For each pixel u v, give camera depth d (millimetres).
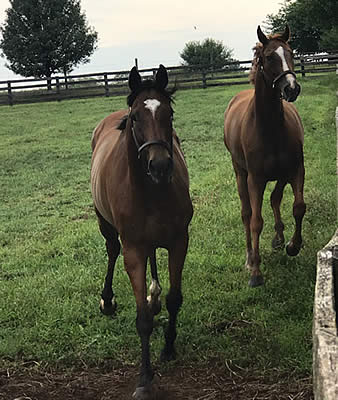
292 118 5477
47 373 4016
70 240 7059
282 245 5906
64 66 42344
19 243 7383
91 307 4996
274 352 3879
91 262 6168
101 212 4574
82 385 3807
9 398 3707
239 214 7227
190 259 5805
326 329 2209
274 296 4832
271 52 5047
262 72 5098
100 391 3715
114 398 3600
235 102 6625
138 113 3443
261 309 4605
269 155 5160
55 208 9125
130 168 3613
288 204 7570
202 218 7215
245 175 6066
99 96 25438
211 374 3773
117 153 4051
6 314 4977
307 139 11812
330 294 2527
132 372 3916
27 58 41562
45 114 21141
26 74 42406
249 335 4215
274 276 5227
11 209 9250
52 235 7527
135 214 3688
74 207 9078
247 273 5422
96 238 6988
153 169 3287
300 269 5309
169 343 4023
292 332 4090
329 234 6031
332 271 2809
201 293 4992
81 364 4094
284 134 5145
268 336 4121
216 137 13977
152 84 3561
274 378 3623
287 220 6867
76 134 16375
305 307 4492
